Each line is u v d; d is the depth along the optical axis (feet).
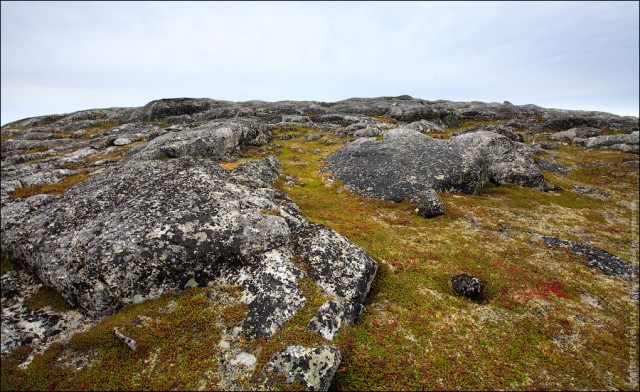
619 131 263.90
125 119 285.02
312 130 258.98
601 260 79.15
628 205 124.06
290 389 39.14
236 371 42.19
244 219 63.00
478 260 77.46
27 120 322.75
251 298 52.16
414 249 81.30
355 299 56.08
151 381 41.19
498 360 49.24
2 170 125.70
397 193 117.91
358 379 44.57
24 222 64.03
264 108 337.93
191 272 55.06
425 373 46.24
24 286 57.26
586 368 48.52
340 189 128.47
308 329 46.91
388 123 277.85
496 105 394.52
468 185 127.65
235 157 165.48
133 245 52.95
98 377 41.63
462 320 57.26
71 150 178.50
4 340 45.29
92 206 65.10
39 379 40.93
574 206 120.67
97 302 50.34
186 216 59.88
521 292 65.72
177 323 48.42
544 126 295.69
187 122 263.90
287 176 137.80
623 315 60.70
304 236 67.26
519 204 119.14
